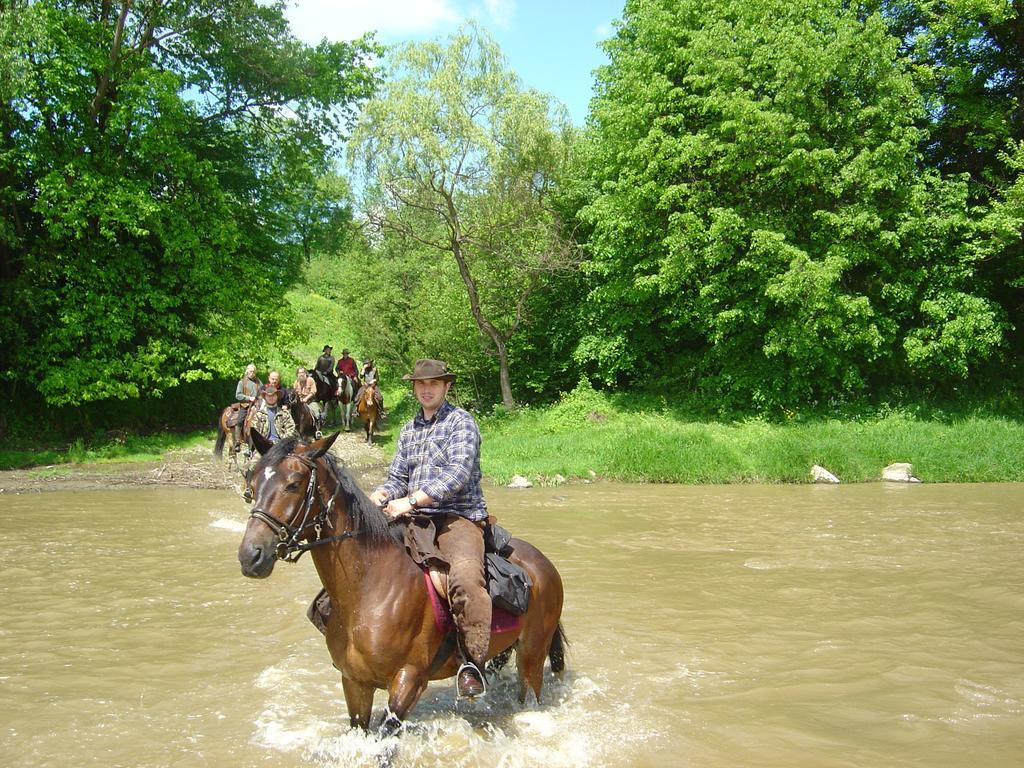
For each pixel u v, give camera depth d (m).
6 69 18.58
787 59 20.22
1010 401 22.66
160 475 17.91
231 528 12.08
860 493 16.00
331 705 5.34
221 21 24.06
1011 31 23.27
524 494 16.05
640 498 15.46
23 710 5.23
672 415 23.58
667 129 22.75
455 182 23.80
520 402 27.62
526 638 4.96
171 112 21.94
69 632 6.99
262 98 25.78
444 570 4.50
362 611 4.27
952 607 7.82
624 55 24.23
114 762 4.47
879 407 22.61
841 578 9.03
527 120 23.27
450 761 4.44
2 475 17.86
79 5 22.88
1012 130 23.27
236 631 7.05
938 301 21.16
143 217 21.00
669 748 4.65
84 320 21.70
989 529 12.03
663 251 23.08
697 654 6.43
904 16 23.92
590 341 25.41
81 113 21.41
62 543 10.87
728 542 11.15
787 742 4.73
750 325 22.69
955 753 4.59
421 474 4.69
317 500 4.18
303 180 26.66
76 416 23.09
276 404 15.95
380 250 32.78
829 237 21.34
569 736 4.80
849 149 20.86
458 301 27.41
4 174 21.00
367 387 24.42
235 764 4.44
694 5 22.77
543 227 25.20
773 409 22.86
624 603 7.99
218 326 24.25
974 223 20.83
